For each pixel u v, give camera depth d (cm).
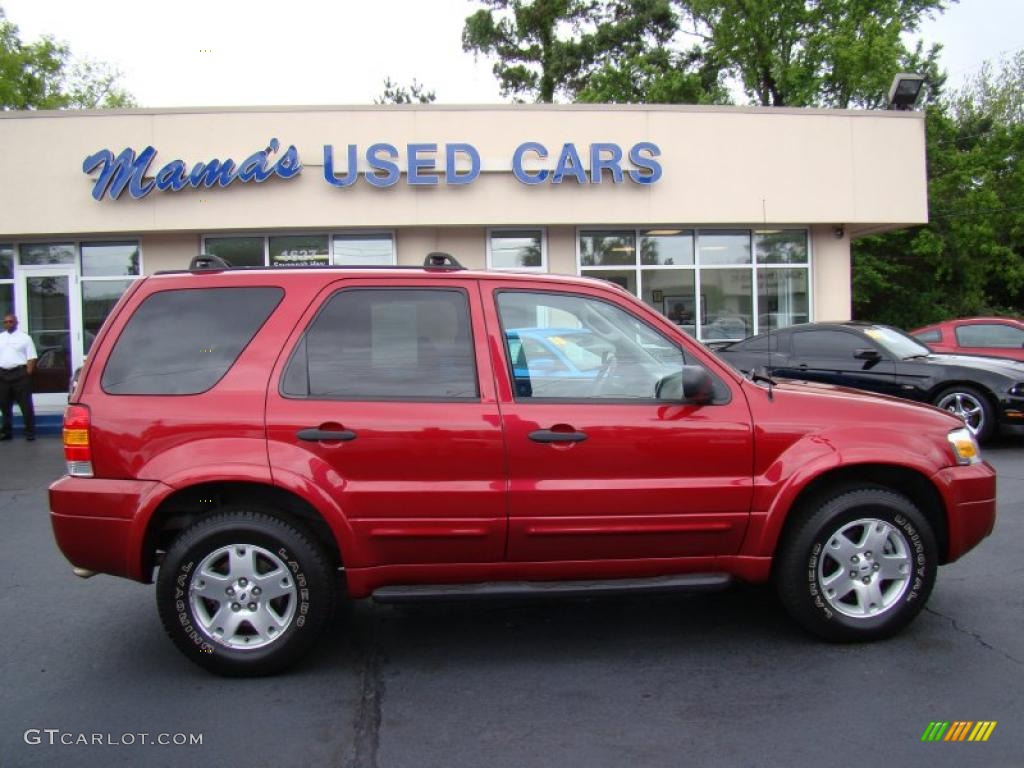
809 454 395
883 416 411
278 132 1383
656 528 389
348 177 1379
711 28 2941
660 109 1446
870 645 412
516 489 381
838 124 1488
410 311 398
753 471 396
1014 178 2489
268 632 384
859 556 407
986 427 967
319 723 341
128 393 383
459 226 1441
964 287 2639
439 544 382
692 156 1458
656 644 423
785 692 362
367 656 413
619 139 1440
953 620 443
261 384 382
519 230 1487
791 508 411
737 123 1465
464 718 344
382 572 385
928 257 2570
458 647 424
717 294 1535
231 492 395
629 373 402
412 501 377
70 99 3425
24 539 666
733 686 370
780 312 1555
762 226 1523
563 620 463
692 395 386
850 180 1496
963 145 2725
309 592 381
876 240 2572
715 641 425
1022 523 642
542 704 356
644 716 343
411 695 367
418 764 307
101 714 353
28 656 420
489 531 381
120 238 1443
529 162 1416
